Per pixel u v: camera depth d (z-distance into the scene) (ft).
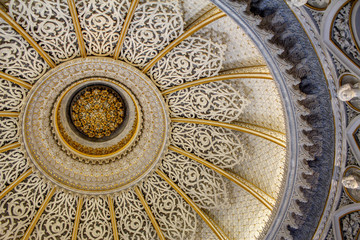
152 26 33.42
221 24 33.09
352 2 23.81
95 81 40.11
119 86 40.78
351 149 29.35
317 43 26.91
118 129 44.01
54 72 35.01
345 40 25.43
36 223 38.70
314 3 25.26
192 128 39.58
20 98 35.81
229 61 35.60
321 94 29.14
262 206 37.35
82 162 41.57
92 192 40.60
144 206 41.06
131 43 34.71
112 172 41.70
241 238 37.81
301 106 29.60
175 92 38.34
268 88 34.96
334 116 29.19
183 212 40.60
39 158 38.58
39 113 37.63
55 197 39.60
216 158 39.37
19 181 37.68
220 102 37.27
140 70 36.78
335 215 31.45
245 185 38.40
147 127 41.37
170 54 35.47
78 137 42.78
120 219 41.11
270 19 27.89
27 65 33.94
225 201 39.34
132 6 31.40
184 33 33.60
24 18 30.81
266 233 33.91
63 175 39.96
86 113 42.73
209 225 39.58
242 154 38.14
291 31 27.61
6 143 36.81
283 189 32.91
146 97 39.24
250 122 37.93
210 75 36.27
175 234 40.29
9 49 32.30
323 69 27.81
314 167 31.94
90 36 33.71
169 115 39.52
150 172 41.24
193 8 32.65
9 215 37.52
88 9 31.53
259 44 28.37
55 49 33.78
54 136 40.01
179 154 40.73
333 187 31.09
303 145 30.81
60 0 30.40
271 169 36.91
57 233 39.45
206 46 34.17
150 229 41.01
